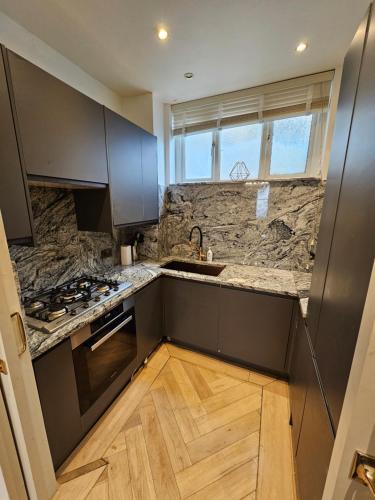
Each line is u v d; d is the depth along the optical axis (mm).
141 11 1191
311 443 886
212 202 2344
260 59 1623
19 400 868
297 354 1438
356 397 455
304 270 2051
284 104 1952
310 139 1979
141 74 1820
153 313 2027
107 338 1402
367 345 428
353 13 1203
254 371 1932
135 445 1342
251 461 1259
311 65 1702
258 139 2174
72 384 1190
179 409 1576
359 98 638
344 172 729
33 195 1454
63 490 1127
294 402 1377
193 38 1408
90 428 1370
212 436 1394
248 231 2236
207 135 2391
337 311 684
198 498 1102
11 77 951
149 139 2068
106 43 1453
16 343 850
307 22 1272
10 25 1251
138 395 1689
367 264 502
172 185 2484
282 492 1121
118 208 1730
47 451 1034
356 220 595
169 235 2637
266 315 1751
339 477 510
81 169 1368
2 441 851
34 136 1069
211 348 2047
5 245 804
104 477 1185
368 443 459
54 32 1352
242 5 1156
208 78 1879
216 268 2340
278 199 2062
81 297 1438
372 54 558
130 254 2312
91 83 1846
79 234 1818
